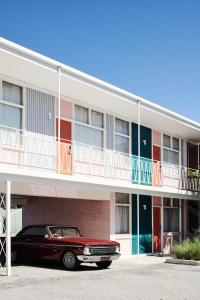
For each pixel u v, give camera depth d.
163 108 23.05
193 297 12.08
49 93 19.53
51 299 11.48
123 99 20.62
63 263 17.25
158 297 12.02
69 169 19.39
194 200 28.14
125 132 23.97
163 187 24.31
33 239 18.11
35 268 17.48
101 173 21.73
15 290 12.59
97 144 21.95
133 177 23.55
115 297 11.90
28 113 18.47
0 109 17.34
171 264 19.83
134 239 23.61
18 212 27.09
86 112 21.52
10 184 16.52
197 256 20.09
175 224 27.36
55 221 22.70
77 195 20.09
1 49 14.95
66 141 20.09
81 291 12.65
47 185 17.77
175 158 28.05
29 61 15.99
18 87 18.25
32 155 18.14
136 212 23.98
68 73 17.62
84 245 16.86
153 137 26.06
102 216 21.88
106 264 18.23
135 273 16.59
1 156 16.56
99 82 18.92
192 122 25.86
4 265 18.25
